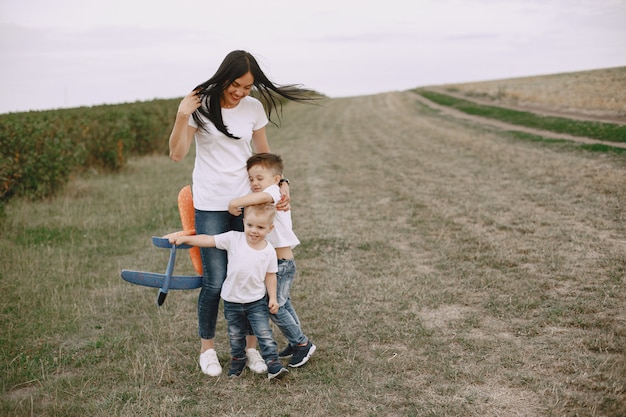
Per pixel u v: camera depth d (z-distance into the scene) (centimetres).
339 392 350
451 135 1938
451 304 488
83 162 1238
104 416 330
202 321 380
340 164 1420
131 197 1041
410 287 532
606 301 468
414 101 4450
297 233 755
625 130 1697
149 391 361
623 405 314
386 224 784
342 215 856
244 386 363
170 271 364
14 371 389
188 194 385
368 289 534
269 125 3027
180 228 816
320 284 552
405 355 396
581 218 743
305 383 363
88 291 562
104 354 419
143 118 1727
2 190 959
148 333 454
